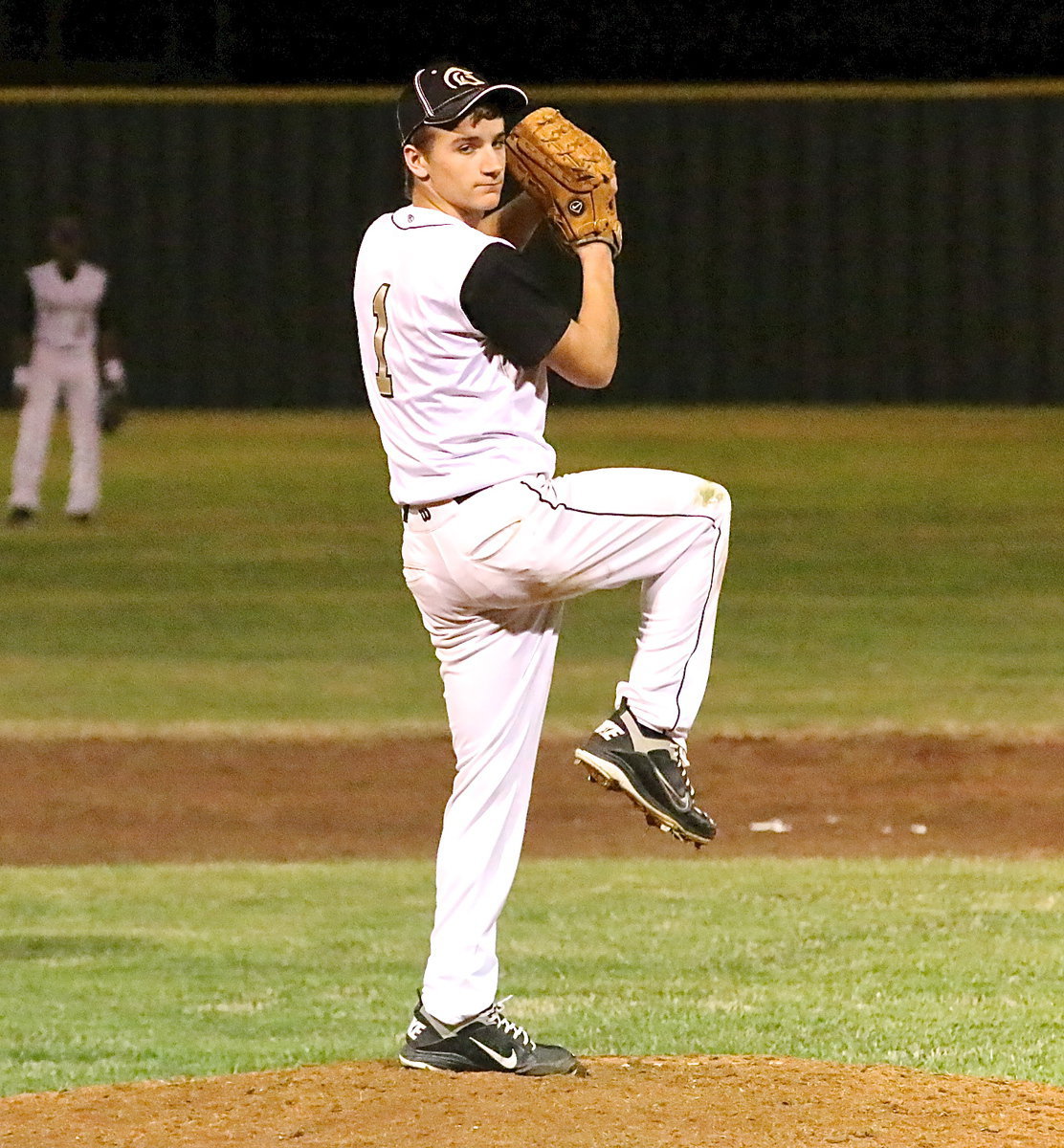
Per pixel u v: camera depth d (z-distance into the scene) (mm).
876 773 36250
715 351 112188
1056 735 39000
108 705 42594
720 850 31047
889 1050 20359
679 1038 20859
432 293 16031
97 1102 17000
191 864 30469
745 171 110625
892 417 105938
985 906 26812
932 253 110062
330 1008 22344
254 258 111312
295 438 100625
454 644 17016
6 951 25000
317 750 38750
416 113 16453
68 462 90000
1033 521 70312
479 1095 16859
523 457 16359
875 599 55312
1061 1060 19984
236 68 133000
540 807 34188
